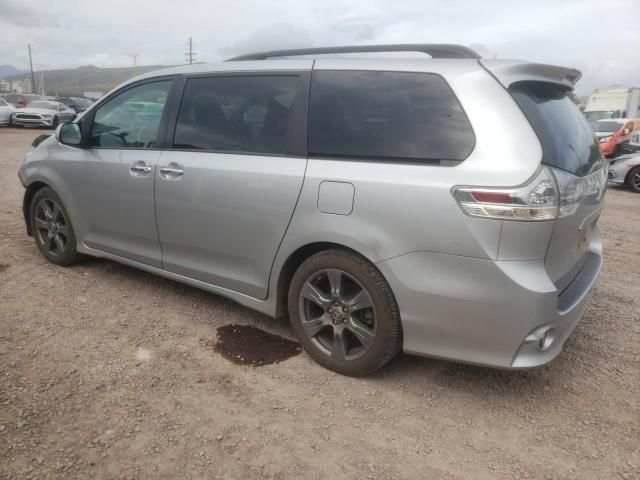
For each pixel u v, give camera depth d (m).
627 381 3.08
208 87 3.49
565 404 2.84
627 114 24.02
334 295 2.95
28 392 2.72
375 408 2.75
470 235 2.46
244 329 3.57
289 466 2.31
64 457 2.29
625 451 2.47
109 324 3.55
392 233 2.65
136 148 3.79
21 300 3.85
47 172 4.38
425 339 2.69
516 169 2.40
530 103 2.62
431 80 2.72
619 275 5.02
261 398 2.79
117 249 4.05
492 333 2.52
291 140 3.05
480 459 2.40
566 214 2.50
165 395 2.77
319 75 3.05
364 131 2.83
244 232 3.21
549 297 2.43
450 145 2.57
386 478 2.27
